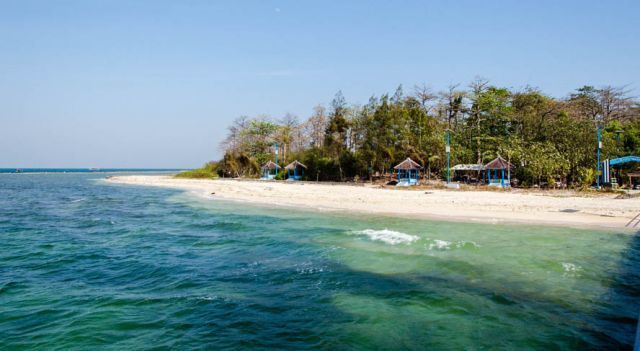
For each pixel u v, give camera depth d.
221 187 50.16
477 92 58.56
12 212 28.31
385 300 9.55
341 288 10.48
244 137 80.56
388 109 52.22
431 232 17.36
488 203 25.33
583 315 8.49
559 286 10.32
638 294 9.70
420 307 9.09
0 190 54.97
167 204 33.28
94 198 40.44
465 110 58.47
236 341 7.48
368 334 7.75
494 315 8.57
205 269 12.56
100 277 11.83
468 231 17.47
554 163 37.34
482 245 14.74
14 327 8.12
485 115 56.78
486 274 11.38
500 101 56.53
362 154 51.94
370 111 53.97
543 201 25.83
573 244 14.77
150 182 72.94
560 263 12.30
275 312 8.91
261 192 39.00
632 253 13.42
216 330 7.98
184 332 7.89
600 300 9.34
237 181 63.38
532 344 7.23
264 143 76.56
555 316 8.46
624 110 55.47
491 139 52.19
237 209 28.16
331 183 52.00
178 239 17.48
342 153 55.84
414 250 14.24
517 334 7.64
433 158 50.16
